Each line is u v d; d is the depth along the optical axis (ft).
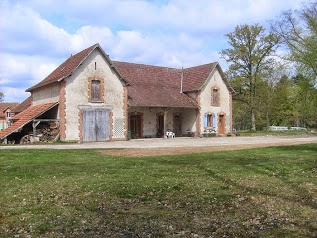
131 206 24.81
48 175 37.40
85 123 101.71
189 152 61.57
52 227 20.24
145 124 123.34
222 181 33.30
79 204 25.36
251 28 159.33
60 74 102.83
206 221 21.20
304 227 19.86
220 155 55.72
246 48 161.17
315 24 85.76
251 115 180.14
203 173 37.96
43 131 99.91
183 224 20.65
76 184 32.17
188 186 31.01
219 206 24.57
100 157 54.19
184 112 135.23
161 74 137.69
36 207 24.53
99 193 28.63
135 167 42.91
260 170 40.04
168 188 30.25
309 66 84.07
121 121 108.88
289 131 168.14
